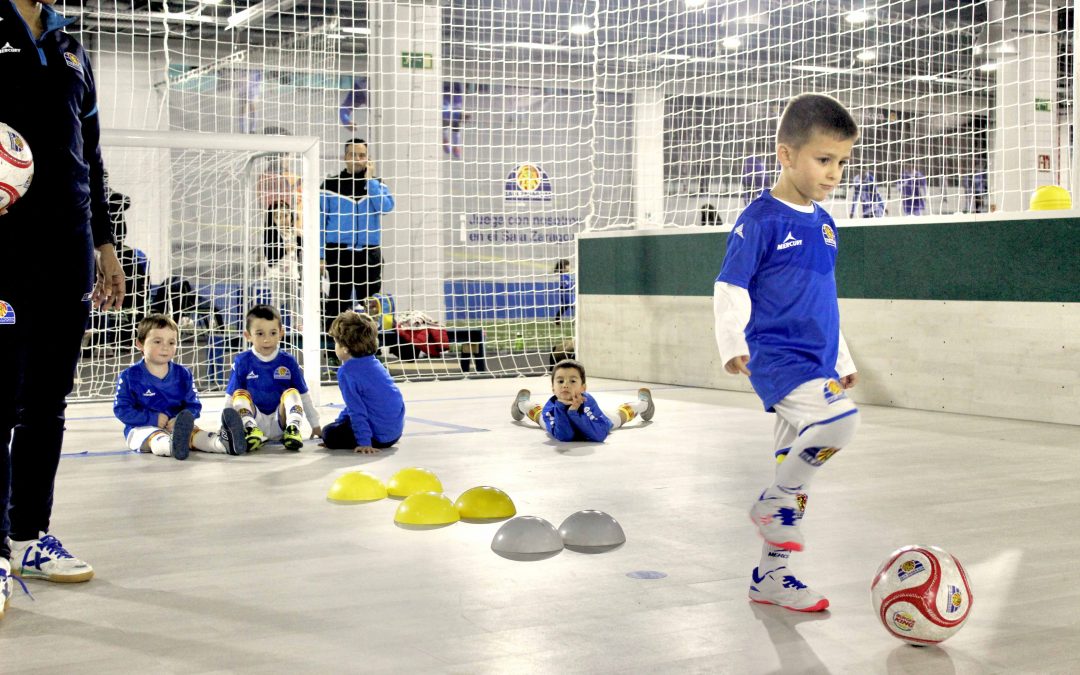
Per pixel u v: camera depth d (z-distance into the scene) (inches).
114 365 371.2
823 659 87.3
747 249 101.9
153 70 568.4
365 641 91.9
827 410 97.4
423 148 486.3
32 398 111.6
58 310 108.7
